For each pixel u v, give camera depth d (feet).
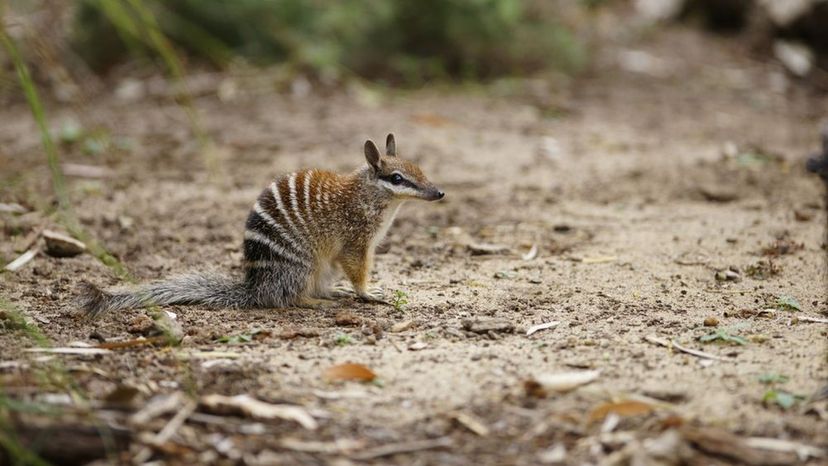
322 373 27.81
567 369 28.09
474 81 78.18
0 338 30.60
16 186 51.13
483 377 27.58
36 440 22.75
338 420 25.05
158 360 28.71
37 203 48.03
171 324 31.42
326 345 30.37
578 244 43.04
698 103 74.59
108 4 31.55
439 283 37.83
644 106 73.10
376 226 35.86
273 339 30.99
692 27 95.25
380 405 25.88
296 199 35.09
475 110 70.08
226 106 69.21
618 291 36.40
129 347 29.99
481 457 23.34
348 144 60.18
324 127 64.18
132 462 22.99
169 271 39.60
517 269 39.55
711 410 25.34
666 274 38.47
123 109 68.44
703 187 51.62
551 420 24.95
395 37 78.23
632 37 90.99
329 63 74.84
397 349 29.96
